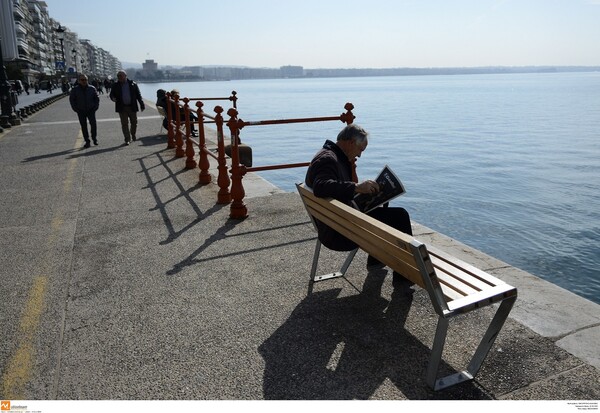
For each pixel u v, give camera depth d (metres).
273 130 42.97
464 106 73.62
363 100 91.50
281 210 6.27
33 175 9.02
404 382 2.72
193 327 3.40
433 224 13.85
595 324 3.22
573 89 151.50
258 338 3.23
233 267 4.46
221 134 6.55
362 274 4.22
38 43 152.88
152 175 8.79
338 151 3.64
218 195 6.73
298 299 3.79
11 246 5.18
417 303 3.66
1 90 19.61
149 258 4.74
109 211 6.46
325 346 3.11
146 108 27.36
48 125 19.45
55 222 6.03
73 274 4.39
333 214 3.34
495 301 2.58
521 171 22.41
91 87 12.34
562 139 34.59
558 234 12.79
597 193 17.81
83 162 10.25
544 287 3.77
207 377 2.81
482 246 11.88
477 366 2.72
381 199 3.55
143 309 3.69
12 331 3.40
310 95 119.75
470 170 22.62
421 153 27.88
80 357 3.06
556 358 2.87
